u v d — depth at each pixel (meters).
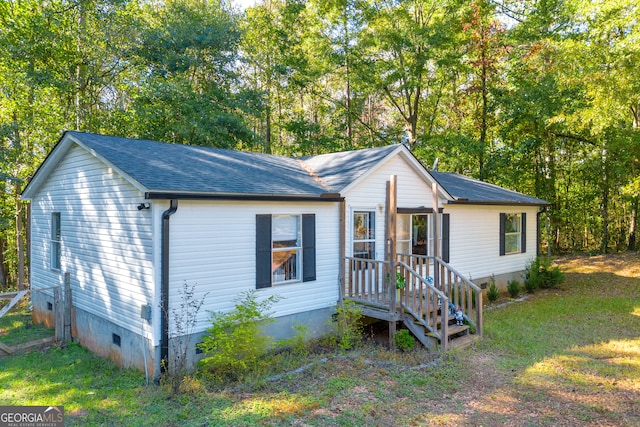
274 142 27.55
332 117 25.20
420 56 21.38
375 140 25.30
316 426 5.51
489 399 6.37
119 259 8.30
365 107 26.00
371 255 11.09
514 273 16.14
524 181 24.80
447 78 23.16
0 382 7.45
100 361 8.59
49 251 11.27
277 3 25.28
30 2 16.27
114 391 6.94
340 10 22.25
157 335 7.30
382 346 9.28
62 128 17.00
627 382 6.93
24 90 16.33
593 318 11.27
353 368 7.77
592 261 20.67
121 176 7.98
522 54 21.34
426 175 11.88
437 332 8.78
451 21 21.39
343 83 25.47
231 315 7.84
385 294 9.29
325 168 12.02
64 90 16.31
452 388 6.79
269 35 24.19
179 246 7.56
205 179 8.24
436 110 26.23
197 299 7.79
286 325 9.18
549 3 20.23
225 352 7.27
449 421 5.67
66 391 7.00
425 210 12.15
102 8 17.44
